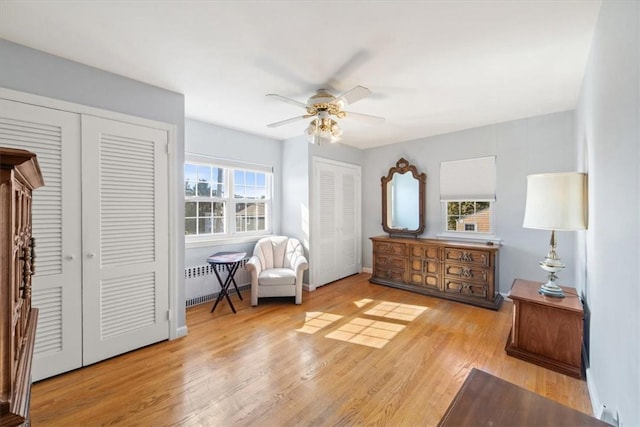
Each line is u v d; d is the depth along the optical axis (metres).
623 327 1.15
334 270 4.54
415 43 1.84
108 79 2.19
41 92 1.90
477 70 2.20
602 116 1.52
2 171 0.69
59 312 1.98
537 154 3.32
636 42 1.01
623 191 1.16
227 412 1.65
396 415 1.62
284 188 4.44
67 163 2.00
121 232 2.26
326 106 2.41
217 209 3.76
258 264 3.59
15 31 1.70
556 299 2.12
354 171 4.93
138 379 1.95
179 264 2.61
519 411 0.82
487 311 3.19
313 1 1.45
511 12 1.55
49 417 1.60
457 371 2.04
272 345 2.44
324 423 1.57
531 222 2.13
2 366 0.67
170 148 2.54
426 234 4.29
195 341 2.51
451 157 4.01
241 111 3.12
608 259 1.40
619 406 1.19
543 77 2.32
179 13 1.54
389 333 2.66
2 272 0.68
